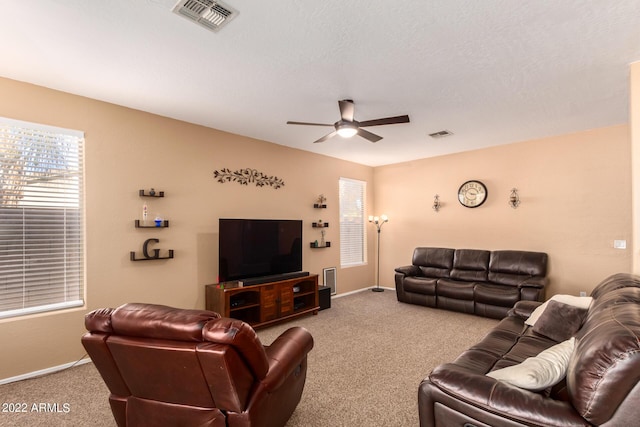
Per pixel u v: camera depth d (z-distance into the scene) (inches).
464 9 77.9
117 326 64.1
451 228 231.5
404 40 90.9
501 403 54.4
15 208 113.8
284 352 76.6
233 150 177.6
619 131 168.6
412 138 190.7
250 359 61.1
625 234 167.0
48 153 120.6
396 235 262.5
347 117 126.1
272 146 197.9
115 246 133.9
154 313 63.1
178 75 111.2
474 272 205.2
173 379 62.4
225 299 149.7
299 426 83.4
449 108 142.7
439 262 221.5
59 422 87.0
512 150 203.8
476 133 181.6
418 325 167.5
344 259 248.8
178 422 66.7
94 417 89.3
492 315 178.1
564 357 63.9
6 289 111.7
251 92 125.4
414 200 251.4
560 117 155.8
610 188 171.3
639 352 45.1
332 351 133.0
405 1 74.9
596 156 175.0
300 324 170.7
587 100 134.6
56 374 115.6
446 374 62.6
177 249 152.7
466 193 222.1
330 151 222.5
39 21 81.0
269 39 90.0
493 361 86.5
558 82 117.5
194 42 91.3
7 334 109.9
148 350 60.4
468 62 103.3
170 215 150.8
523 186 199.6
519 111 147.1
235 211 176.9
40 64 103.0
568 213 183.8
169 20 81.3
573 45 93.6
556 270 187.5
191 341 59.0
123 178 136.8
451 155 231.3
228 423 63.3
